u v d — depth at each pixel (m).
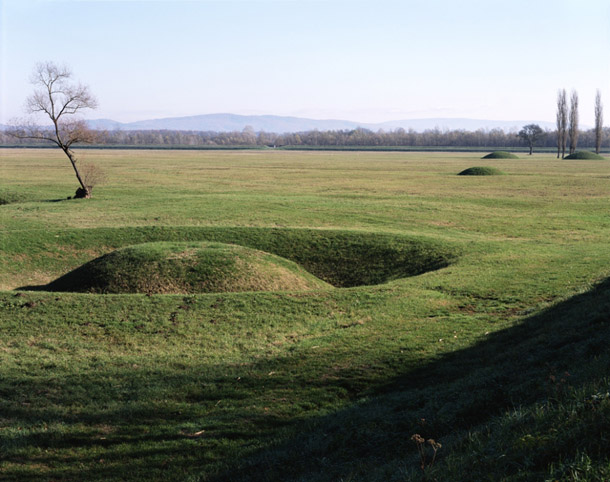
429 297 21.56
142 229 36.84
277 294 22.36
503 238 36.28
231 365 15.66
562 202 55.12
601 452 6.42
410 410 11.52
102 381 14.70
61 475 10.23
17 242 33.00
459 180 82.38
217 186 72.00
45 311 20.31
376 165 127.81
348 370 14.70
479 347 15.40
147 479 9.98
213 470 10.08
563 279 22.70
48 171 97.19
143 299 21.48
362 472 8.91
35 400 13.60
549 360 12.46
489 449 7.53
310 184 75.81
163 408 13.01
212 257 26.17
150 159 152.88
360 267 31.12
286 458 10.09
